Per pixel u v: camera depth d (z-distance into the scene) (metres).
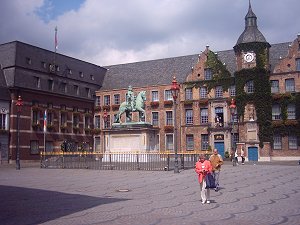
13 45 56.09
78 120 65.88
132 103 39.62
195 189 18.88
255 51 57.50
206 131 60.50
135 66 72.38
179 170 31.72
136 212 12.40
